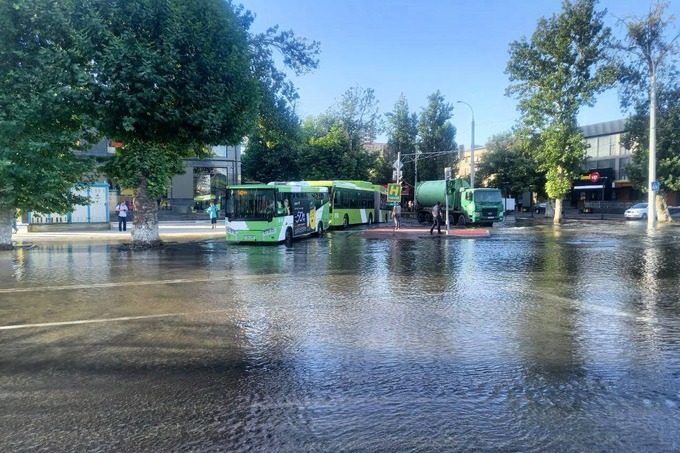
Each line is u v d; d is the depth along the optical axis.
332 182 31.23
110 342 6.16
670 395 4.40
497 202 34.47
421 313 7.70
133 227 19.64
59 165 17.98
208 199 43.81
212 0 17.86
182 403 4.27
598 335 6.40
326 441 3.58
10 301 8.78
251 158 56.03
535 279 11.08
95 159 19.75
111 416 4.01
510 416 3.98
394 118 63.16
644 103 36.31
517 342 6.08
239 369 5.14
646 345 5.95
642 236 24.34
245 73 19.25
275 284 10.48
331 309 8.00
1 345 6.05
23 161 17.44
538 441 3.56
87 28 16.05
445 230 28.69
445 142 61.78
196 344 6.05
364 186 36.81
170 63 16.59
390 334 6.46
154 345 6.02
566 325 6.92
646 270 12.50
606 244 20.11
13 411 4.11
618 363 5.28
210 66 17.77
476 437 3.63
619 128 58.03
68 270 12.84
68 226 27.55
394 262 14.33
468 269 12.77
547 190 39.69
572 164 38.81
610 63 36.56
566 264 13.75
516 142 61.41
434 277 11.40
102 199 28.75
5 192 17.45
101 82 16.50
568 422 3.87
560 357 5.50
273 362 5.36
